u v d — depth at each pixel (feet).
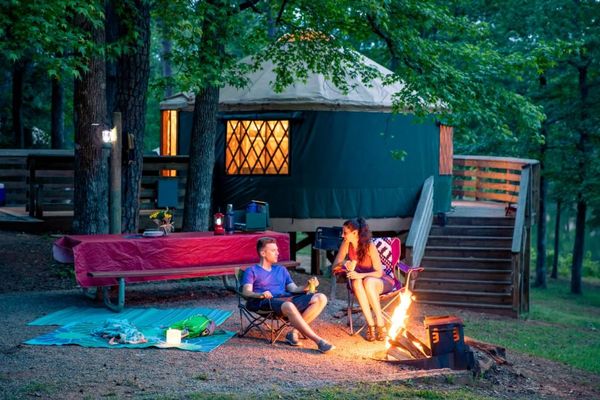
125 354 20.89
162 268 27.50
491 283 43.21
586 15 70.03
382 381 19.19
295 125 46.34
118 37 36.99
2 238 41.19
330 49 42.83
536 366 26.73
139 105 37.11
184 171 47.88
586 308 68.13
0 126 79.46
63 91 68.33
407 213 49.24
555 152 75.82
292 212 46.83
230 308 28.43
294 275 43.55
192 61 35.91
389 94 48.49
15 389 17.22
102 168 34.91
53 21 28.09
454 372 20.49
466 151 76.33
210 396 16.92
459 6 72.74
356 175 47.24
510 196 58.29
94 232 34.83
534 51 44.29
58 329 23.86
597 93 72.59
